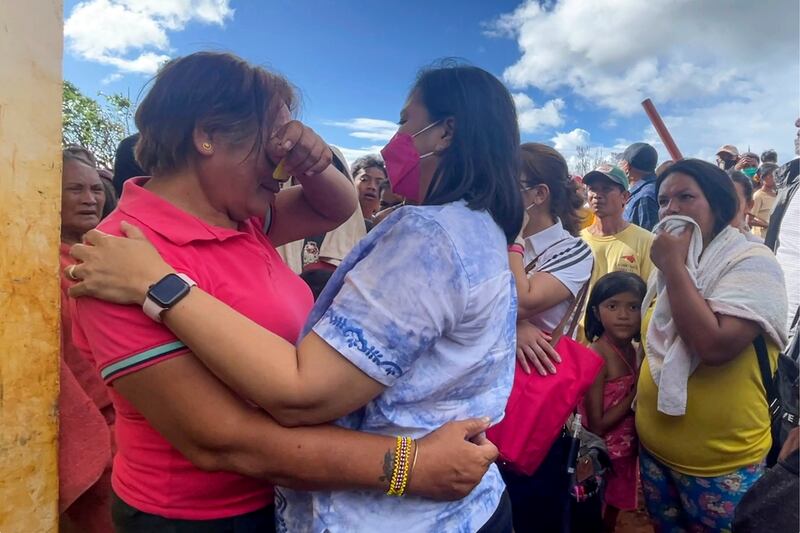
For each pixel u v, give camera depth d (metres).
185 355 1.00
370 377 1.02
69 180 2.27
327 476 1.06
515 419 1.89
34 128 1.08
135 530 1.18
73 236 2.32
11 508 1.11
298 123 1.22
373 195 4.34
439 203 1.20
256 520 1.24
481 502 1.25
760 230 6.21
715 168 2.20
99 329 1.01
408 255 1.04
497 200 1.22
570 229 2.43
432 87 1.26
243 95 1.16
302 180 1.58
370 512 1.12
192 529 1.17
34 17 1.07
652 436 2.30
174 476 1.15
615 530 3.32
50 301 1.14
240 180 1.20
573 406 1.92
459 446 1.12
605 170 3.82
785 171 3.12
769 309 1.98
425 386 1.11
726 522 2.17
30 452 1.13
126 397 1.03
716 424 2.11
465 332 1.13
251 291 1.19
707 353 1.99
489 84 1.25
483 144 1.21
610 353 2.81
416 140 1.26
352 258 1.12
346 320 1.02
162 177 1.22
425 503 1.14
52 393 1.16
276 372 0.97
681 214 2.19
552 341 2.05
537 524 2.21
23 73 1.05
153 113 1.16
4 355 1.07
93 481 1.43
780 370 1.66
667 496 2.39
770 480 1.26
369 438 1.09
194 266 1.11
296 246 3.13
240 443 1.03
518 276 2.03
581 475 2.26
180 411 1.00
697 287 2.11
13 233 1.06
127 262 0.99
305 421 1.03
